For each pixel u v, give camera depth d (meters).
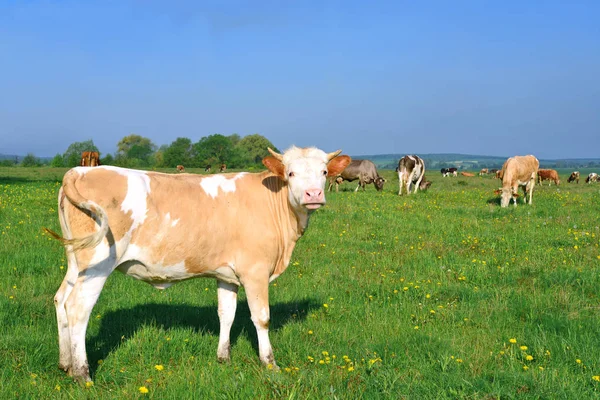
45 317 6.22
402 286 8.05
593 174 52.31
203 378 4.60
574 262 9.34
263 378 4.61
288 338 5.90
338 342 5.72
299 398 4.23
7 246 9.78
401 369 5.00
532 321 6.45
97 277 4.52
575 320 6.29
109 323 6.20
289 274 8.85
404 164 24.73
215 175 5.31
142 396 4.30
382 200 20.73
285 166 5.34
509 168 19.17
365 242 11.55
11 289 7.23
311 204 5.11
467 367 5.03
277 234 5.29
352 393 4.36
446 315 6.74
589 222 14.12
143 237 4.70
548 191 29.55
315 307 7.18
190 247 4.87
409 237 12.21
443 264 9.54
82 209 4.53
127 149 139.12
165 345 5.45
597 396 4.32
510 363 5.13
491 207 17.88
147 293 7.51
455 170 78.56
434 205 18.48
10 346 5.21
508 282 8.35
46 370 4.88
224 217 5.03
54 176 40.72
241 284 5.26
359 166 29.28
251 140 127.44
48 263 8.75
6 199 16.84
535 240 11.61
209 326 6.33
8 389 4.30
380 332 6.05
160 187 4.83
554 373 4.71
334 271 9.02
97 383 4.65
